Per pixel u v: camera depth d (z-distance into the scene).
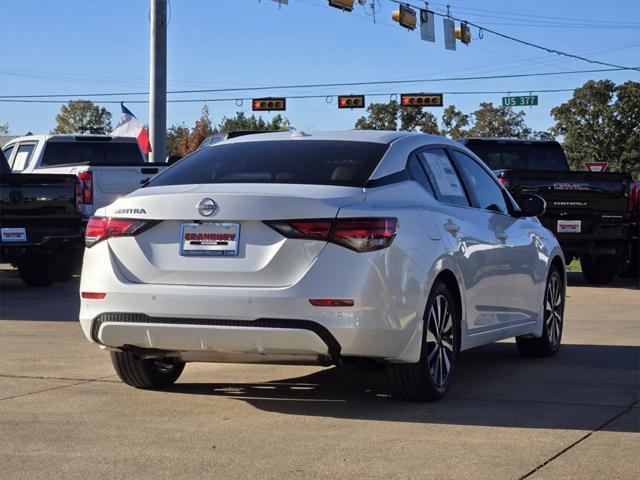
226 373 7.34
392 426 5.61
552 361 8.12
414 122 79.31
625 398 6.47
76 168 16.20
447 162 7.06
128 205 5.95
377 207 5.82
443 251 6.25
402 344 5.81
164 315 5.72
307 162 6.30
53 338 9.07
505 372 7.54
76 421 5.73
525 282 7.74
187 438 5.32
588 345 9.05
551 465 4.80
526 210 7.89
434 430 5.52
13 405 6.17
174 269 5.79
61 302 12.09
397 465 4.79
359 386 6.84
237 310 5.57
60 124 97.88
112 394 6.53
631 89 87.12
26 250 13.06
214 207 5.70
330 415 5.91
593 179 14.69
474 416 5.88
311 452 5.03
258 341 5.60
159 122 25.27
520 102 46.00
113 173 16.28
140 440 5.29
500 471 4.69
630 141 86.88
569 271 18.66
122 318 5.86
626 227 14.82
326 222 5.58
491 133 98.00
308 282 5.53
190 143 78.12
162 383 6.70
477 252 6.81
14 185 12.87
